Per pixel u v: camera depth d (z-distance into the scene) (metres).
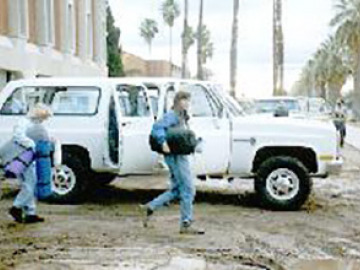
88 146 13.61
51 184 12.51
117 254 9.61
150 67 91.25
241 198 14.77
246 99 25.33
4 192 15.09
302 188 13.15
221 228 11.48
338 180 18.34
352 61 79.94
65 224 11.78
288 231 11.34
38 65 28.95
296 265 9.23
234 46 41.75
